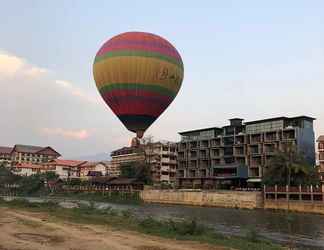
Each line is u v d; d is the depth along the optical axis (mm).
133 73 39531
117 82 40125
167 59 40531
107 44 41969
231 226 44500
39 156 199750
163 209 75750
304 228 44156
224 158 107062
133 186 115625
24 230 23359
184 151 119625
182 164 119375
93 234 22406
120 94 40406
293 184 75500
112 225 28031
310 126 95312
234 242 22391
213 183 105688
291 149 76688
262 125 99188
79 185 137250
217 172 106062
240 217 58062
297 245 30094
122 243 19453
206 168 110562
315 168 79938
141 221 30344
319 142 100625
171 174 133375
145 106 40375
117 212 44688
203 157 112312
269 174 77812
